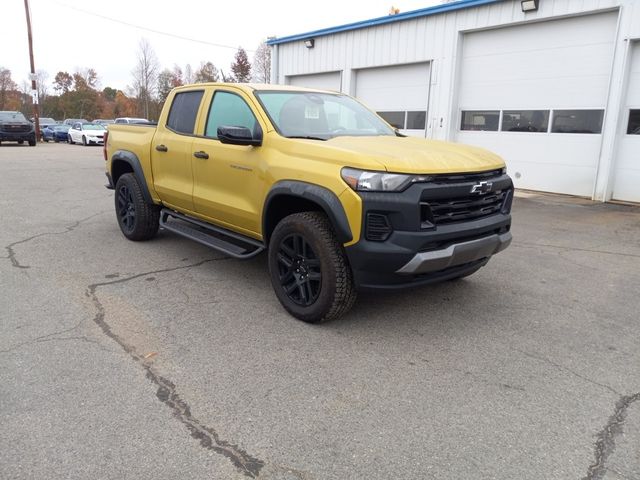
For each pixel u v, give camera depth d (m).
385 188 3.46
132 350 3.52
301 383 3.14
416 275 3.72
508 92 11.76
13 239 6.49
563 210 9.42
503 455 2.53
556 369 3.40
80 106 74.12
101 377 3.15
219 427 2.69
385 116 14.54
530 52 11.24
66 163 16.45
